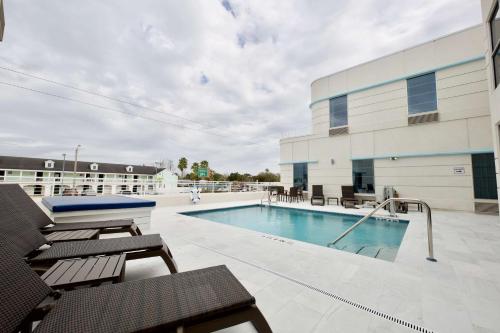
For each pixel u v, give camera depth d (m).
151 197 9.40
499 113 5.44
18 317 1.03
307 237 6.20
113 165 43.53
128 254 2.27
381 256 4.57
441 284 2.51
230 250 3.62
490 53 5.86
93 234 2.93
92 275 1.69
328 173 12.24
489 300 2.18
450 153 8.64
